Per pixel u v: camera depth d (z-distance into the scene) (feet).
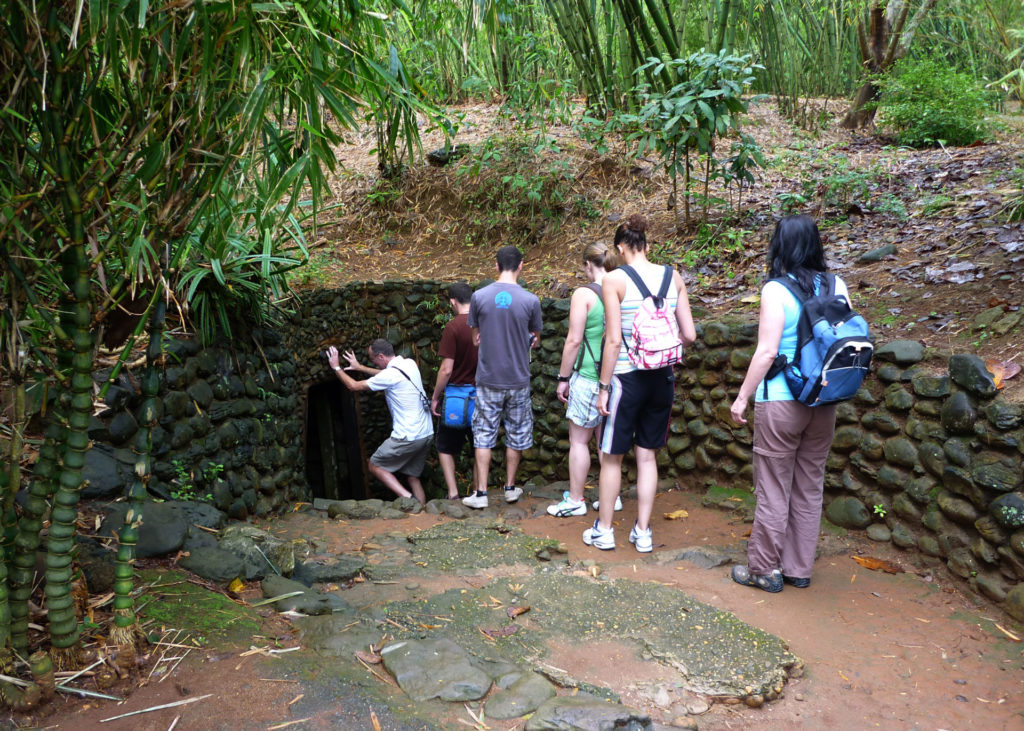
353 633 8.62
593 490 16.94
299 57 6.53
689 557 12.12
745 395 10.32
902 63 28.50
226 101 6.94
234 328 15.71
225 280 14.26
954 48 32.73
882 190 21.58
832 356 9.70
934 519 11.45
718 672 8.38
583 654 8.75
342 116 7.22
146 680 7.38
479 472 16.17
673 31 21.97
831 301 9.83
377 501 16.28
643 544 12.76
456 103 31.63
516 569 11.64
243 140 6.75
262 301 16.15
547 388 19.66
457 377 17.76
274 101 7.25
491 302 15.58
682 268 19.49
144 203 6.66
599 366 13.38
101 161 6.52
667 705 7.79
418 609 9.72
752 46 31.65
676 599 10.09
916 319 14.07
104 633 7.91
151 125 6.42
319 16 6.62
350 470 25.21
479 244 24.16
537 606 9.92
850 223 19.81
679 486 16.35
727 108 19.80
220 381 14.79
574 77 28.63
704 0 25.66
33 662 6.85
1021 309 12.67
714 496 15.06
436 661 7.97
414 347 22.52
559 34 25.48
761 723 7.74
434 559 12.03
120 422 11.97
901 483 12.10
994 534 10.35
